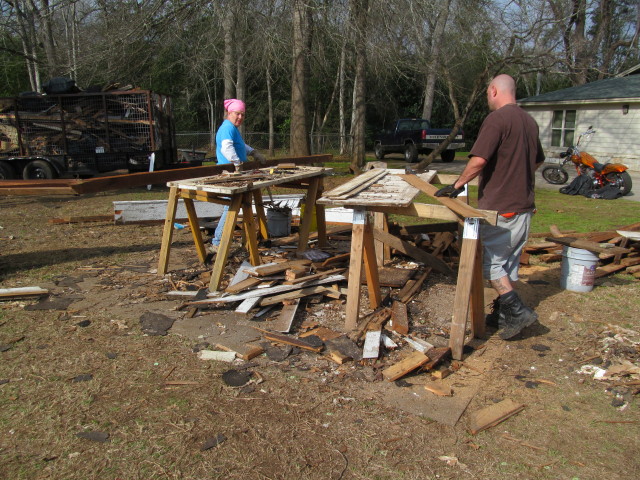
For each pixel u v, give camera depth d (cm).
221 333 385
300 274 458
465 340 385
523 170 343
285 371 330
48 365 332
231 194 448
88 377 317
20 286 488
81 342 367
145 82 1478
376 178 473
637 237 562
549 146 2014
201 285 487
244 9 1172
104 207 984
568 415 286
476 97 1372
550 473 238
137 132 1183
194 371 327
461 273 341
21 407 284
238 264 549
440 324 411
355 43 1212
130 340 371
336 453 250
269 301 427
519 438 265
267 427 270
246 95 2738
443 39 1339
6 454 245
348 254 527
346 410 287
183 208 769
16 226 777
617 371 328
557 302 465
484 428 271
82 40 1423
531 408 293
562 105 1930
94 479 229
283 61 1378
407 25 1181
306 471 237
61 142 1184
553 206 1020
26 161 1207
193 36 1317
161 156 1252
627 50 3109
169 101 1327
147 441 256
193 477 231
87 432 263
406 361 329
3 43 1922
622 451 254
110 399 294
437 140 1980
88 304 442
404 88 2800
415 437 264
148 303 446
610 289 499
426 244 603
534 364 346
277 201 788
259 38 1220
